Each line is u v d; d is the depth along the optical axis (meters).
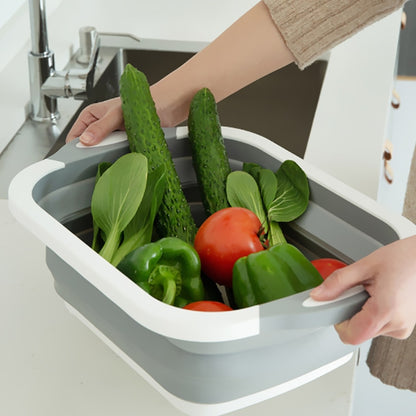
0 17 1.16
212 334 0.49
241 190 0.71
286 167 0.71
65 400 0.64
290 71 1.38
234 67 0.82
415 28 3.13
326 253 0.69
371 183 0.95
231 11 1.59
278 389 0.59
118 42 1.45
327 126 1.09
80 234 0.72
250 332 0.50
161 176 0.67
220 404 0.57
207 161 0.72
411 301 0.53
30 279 0.79
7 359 0.68
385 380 1.03
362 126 1.09
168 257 0.60
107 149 0.71
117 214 0.65
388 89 1.21
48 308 0.75
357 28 0.80
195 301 0.62
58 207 0.69
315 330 0.56
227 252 0.63
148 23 1.53
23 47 1.29
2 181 1.03
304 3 0.79
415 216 1.03
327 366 0.62
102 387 0.66
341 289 0.52
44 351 0.69
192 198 0.79
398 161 2.49
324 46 0.81
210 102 0.74
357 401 1.63
